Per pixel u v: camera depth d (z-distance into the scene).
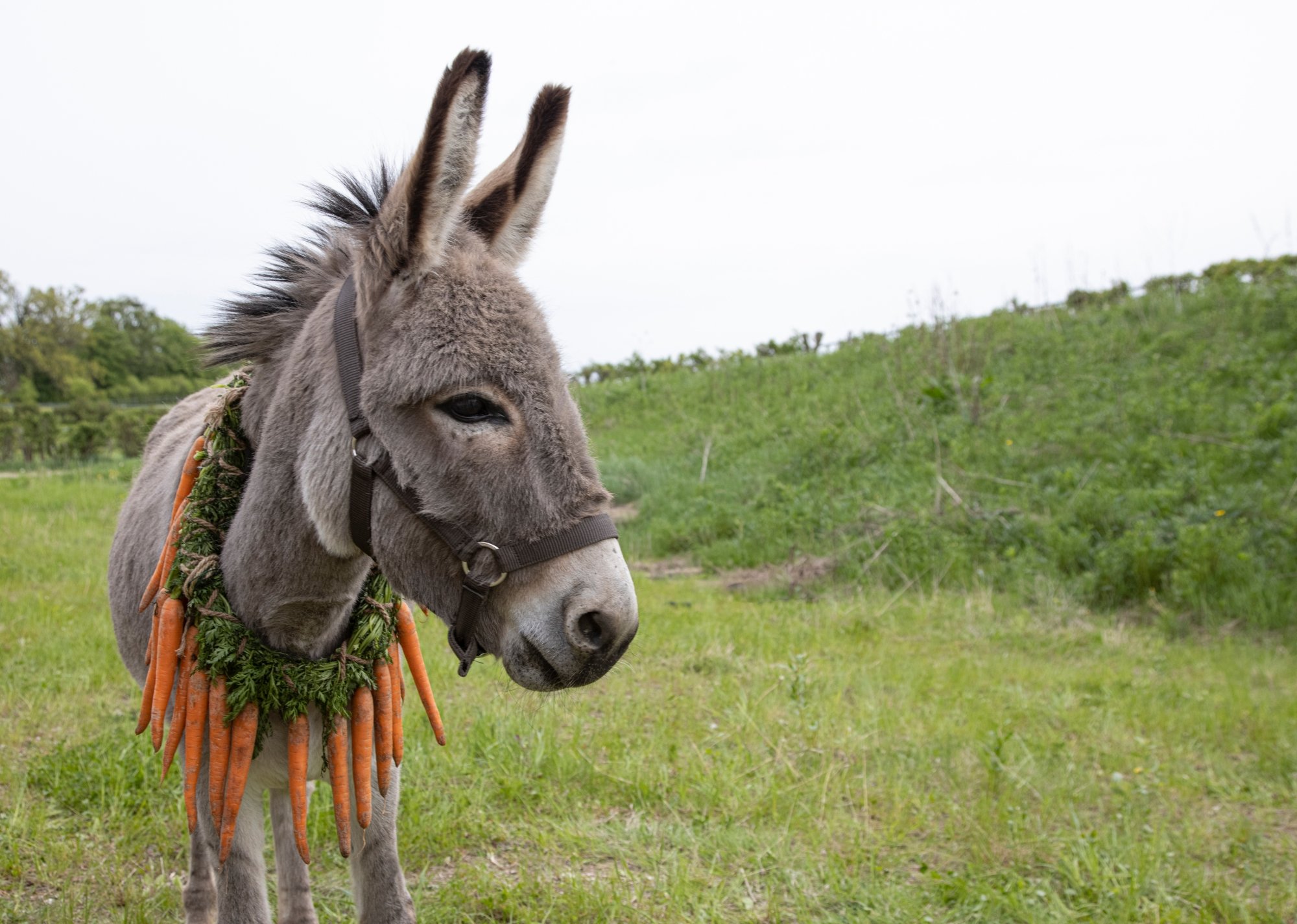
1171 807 3.79
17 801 3.35
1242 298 15.04
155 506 2.57
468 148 1.73
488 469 1.69
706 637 6.16
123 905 2.82
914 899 2.97
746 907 2.93
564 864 3.20
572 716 4.41
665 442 15.80
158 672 2.03
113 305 59.28
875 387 15.12
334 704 2.05
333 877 3.11
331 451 1.84
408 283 1.76
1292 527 7.89
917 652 6.26
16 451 22.33
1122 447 10.24
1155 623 7.21
